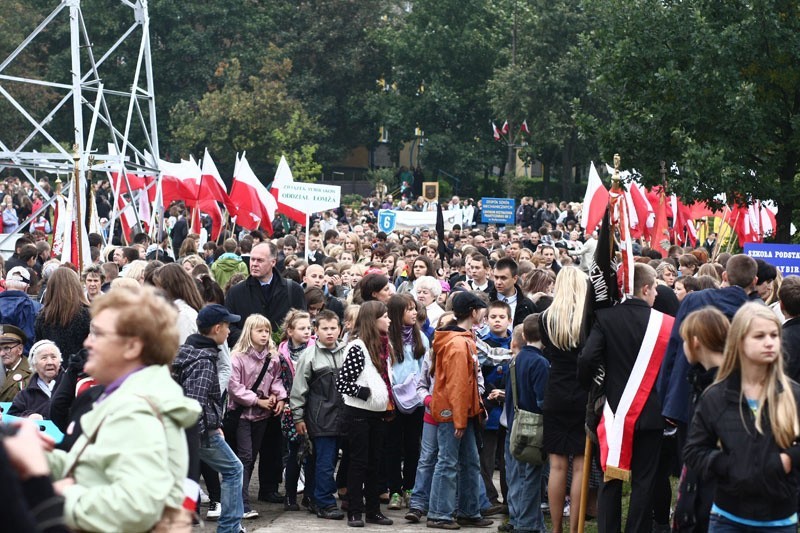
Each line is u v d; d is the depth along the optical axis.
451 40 61.69
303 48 64.44
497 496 10.79
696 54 22.66
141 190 23.09
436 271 16.67
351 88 65.81
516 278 11.88
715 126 23.12
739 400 5.61
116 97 61.31
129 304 4.30
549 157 60.78
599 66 24.52
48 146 57.22
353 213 42.56
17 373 9.67
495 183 63.31
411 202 53.22
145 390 4.23
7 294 11.42
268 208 20.78
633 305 8.06
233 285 12.29
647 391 7.78
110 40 61.75
